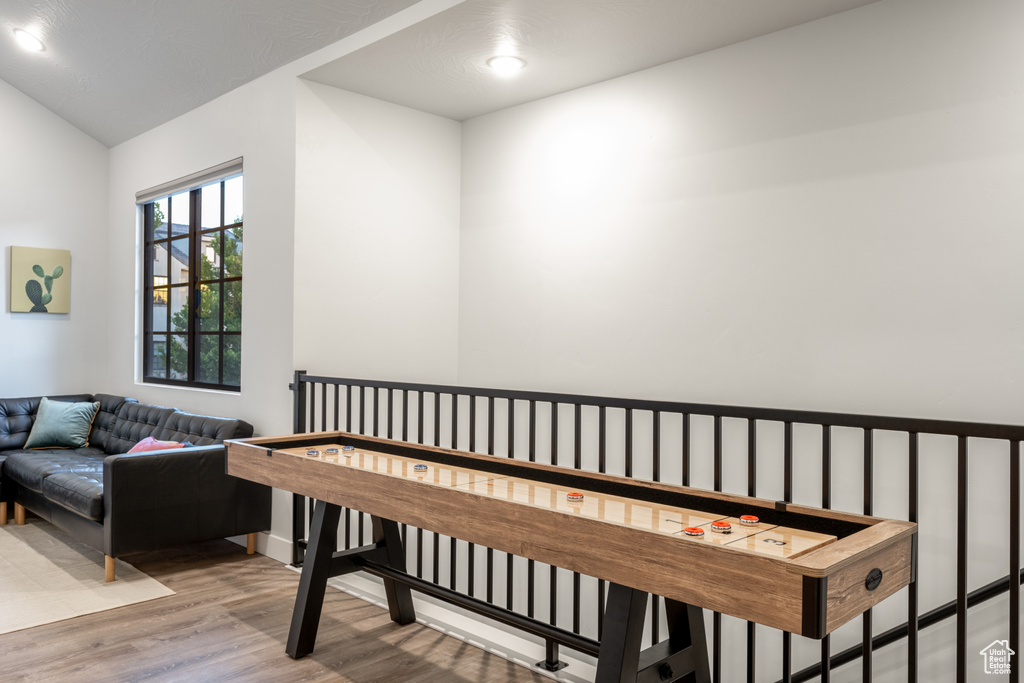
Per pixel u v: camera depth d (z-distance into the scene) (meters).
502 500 2.08
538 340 4.36
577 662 2.90
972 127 2.78
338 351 4.25
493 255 4.62
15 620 3.24
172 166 5.21
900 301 2.96
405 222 4.55
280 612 3.39
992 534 2.74
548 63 3.79
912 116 2.93
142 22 4.23
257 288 4.35
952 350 2.83
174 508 3.89
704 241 3.59
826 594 1.44
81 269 5.96
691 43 3.50
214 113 4.75
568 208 4.20
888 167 3.00
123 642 3.03
